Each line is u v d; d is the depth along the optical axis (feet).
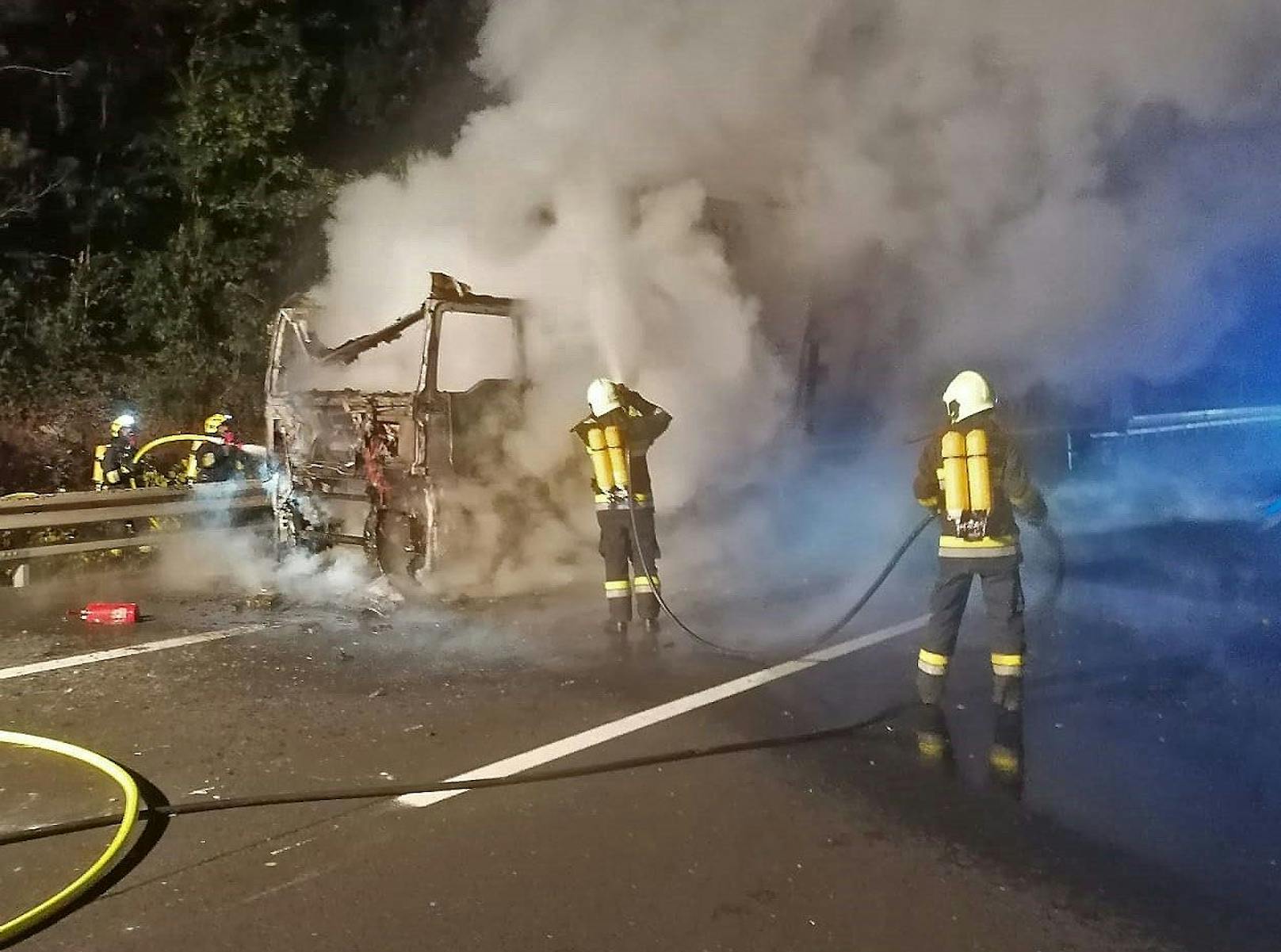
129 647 21.20
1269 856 12.85
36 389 44.06
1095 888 12.04
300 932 10.90
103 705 17.63
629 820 13.52
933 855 12.75
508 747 15.88
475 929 10.98
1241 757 16.03
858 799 14.26
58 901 11.23
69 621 23.32
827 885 11.96
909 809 14.01
